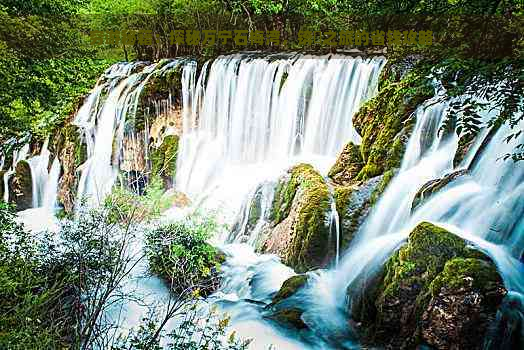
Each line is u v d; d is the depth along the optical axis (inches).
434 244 203.3
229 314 239.6
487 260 192.7
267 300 257.9
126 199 283.4
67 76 370.3
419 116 293.4
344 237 279.9
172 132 486.0
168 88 487.2
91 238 230.1
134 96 494.9
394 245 236.5
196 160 461.7
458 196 242.7
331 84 399.2
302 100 413.7
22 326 134.9
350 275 253.4
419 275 202.2
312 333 223.5
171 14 564.4
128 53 633.6
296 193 314.5
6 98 299.6
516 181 226.5
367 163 314.3
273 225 323.9
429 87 255.8
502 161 236.2
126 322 212.4
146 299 235.5
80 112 529.0
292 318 230.8
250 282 275.3
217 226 316.2
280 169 398.0
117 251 235.3
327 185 309.6
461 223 233.6
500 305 181.2
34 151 531.8
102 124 507.2
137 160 488.7
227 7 531.8
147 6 544.1
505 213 219.5
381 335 208.2
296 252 285.1
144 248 259.0
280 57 457.1
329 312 235.6
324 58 416.5
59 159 510.3
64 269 197.6
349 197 292.4
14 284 152.4
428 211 249.3
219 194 406.0
